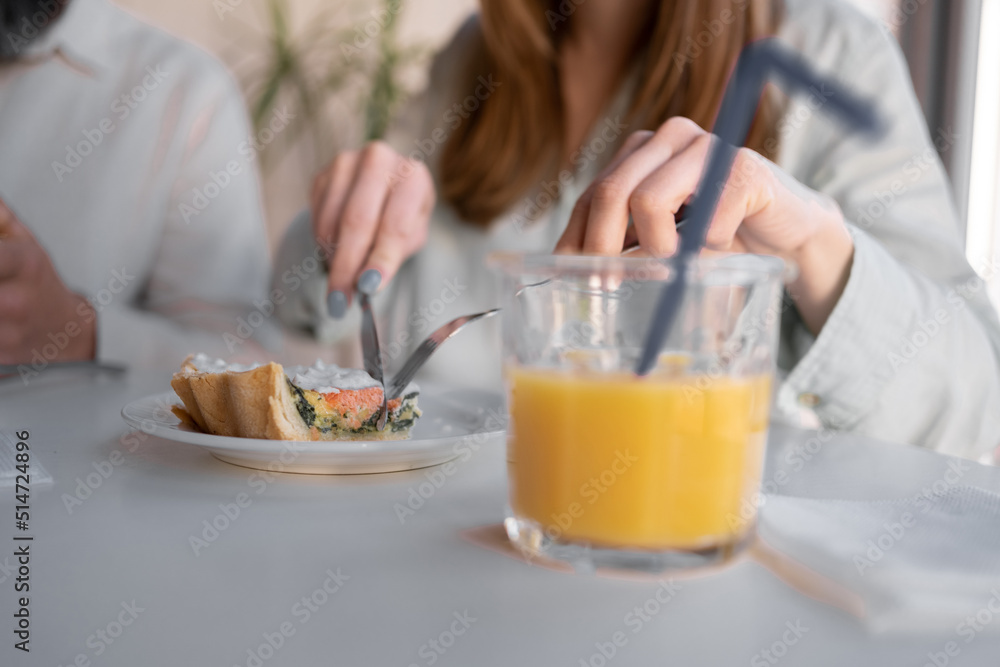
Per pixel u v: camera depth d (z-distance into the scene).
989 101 1.89
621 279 0.37
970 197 1.91
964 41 1.88
